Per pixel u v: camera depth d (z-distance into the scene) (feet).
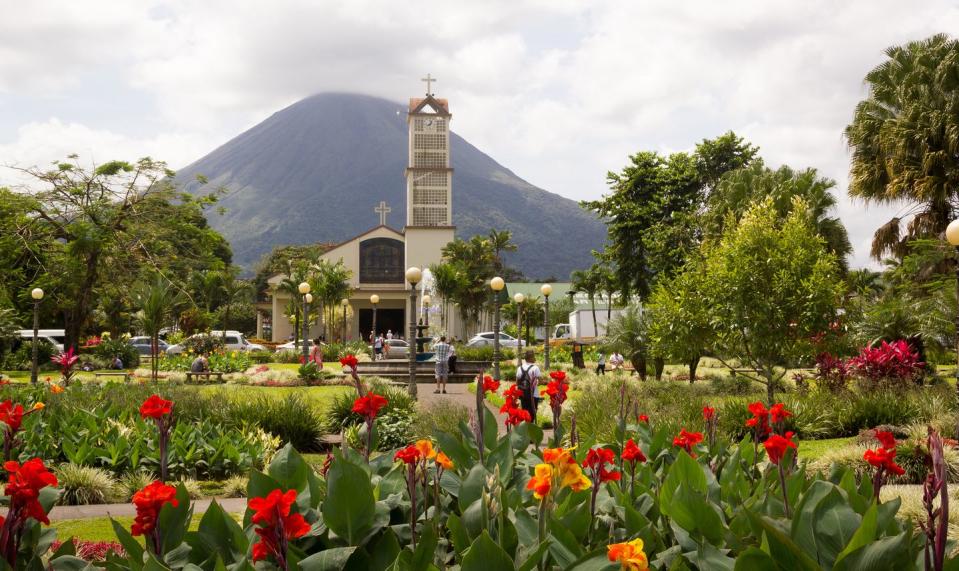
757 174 97.60
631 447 10.46
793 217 50.52
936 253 60.13
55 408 35.45
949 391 44.50
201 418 37.88
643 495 9.96
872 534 6.53
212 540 8.15
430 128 245.04
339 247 222.89
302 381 78.69
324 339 206.90
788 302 47.39
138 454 29.14
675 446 14.02
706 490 9.59
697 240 109.50
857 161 71.97
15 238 98.84
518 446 12.95
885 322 59.77
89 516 22.56
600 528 9.18
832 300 47.03
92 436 30.96
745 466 13.39
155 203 107.24
